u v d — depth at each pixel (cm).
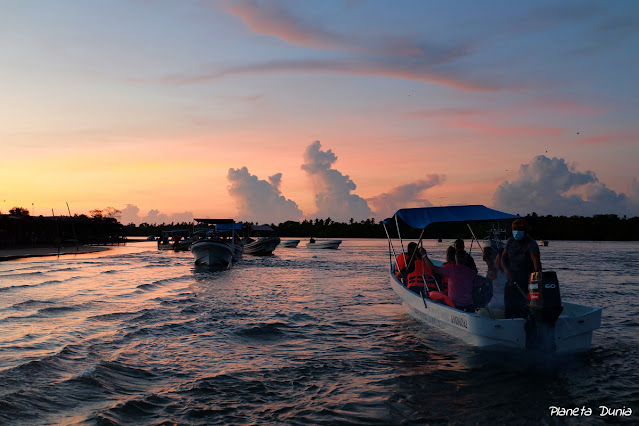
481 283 941
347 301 1534
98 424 526
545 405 592
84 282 2200
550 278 706
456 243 1037
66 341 943
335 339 981
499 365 764
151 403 601
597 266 3044
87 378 683
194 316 1258
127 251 6203
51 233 7275
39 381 670
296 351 882
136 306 1434
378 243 10044
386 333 1034
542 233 11644
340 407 590
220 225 3741
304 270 2944
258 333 1043
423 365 775
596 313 767
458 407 588
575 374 712
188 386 673
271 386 675
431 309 973
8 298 1608
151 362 801
